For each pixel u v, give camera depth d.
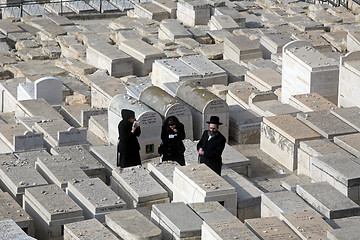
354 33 30.52
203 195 17.12
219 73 26.80
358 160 19.23
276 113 22.94
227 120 22.69
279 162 21.72
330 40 31.34
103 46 30.55
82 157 20.30
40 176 18.88
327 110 22.56
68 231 15.62
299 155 20.66
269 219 15.73
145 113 21.34
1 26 36.25
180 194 18.06
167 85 24.16
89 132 23.94
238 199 17.73
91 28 35.88
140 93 23.02
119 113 22.06
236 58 29.86
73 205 16.95
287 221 15.70
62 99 26.78
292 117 22.33
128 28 35.22
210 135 18.84
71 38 33.84
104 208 16.83
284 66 25.11
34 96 25.62
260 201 17.88
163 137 19.84
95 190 17.61
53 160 19.69
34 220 17.22
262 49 30.78
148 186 18.19
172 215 16.06
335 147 20.22
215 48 31.70
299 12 37.88
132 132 19.81
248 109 23.95
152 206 16.59
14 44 35.00
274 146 21.88
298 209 16.48
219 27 34.53
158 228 15.66
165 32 33.78
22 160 19.92
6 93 27.48
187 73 26.30
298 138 21.00
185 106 22.00
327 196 16.92
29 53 32.59
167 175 19.00
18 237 14.96
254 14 38.53
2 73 30.17
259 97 24.47
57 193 17.52
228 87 26.30
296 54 24.66
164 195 17.98
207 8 36.72
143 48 30.19
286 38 30.67
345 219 16.31
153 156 21.64
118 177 18.69
